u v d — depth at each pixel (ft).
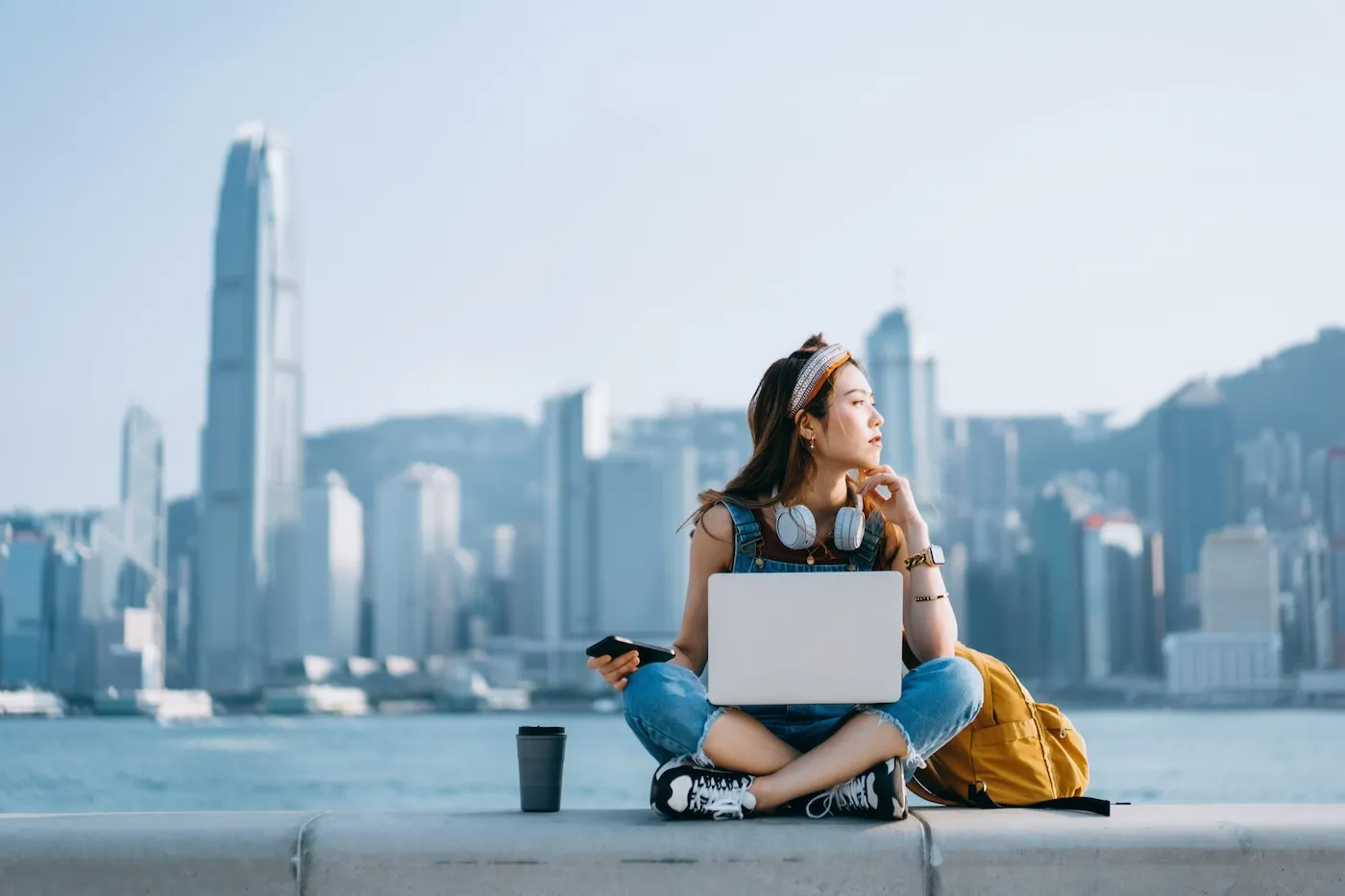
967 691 8.54
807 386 9.55
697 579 9.71
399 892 7.73
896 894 7.69
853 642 8.50
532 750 8.64
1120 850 7.67
